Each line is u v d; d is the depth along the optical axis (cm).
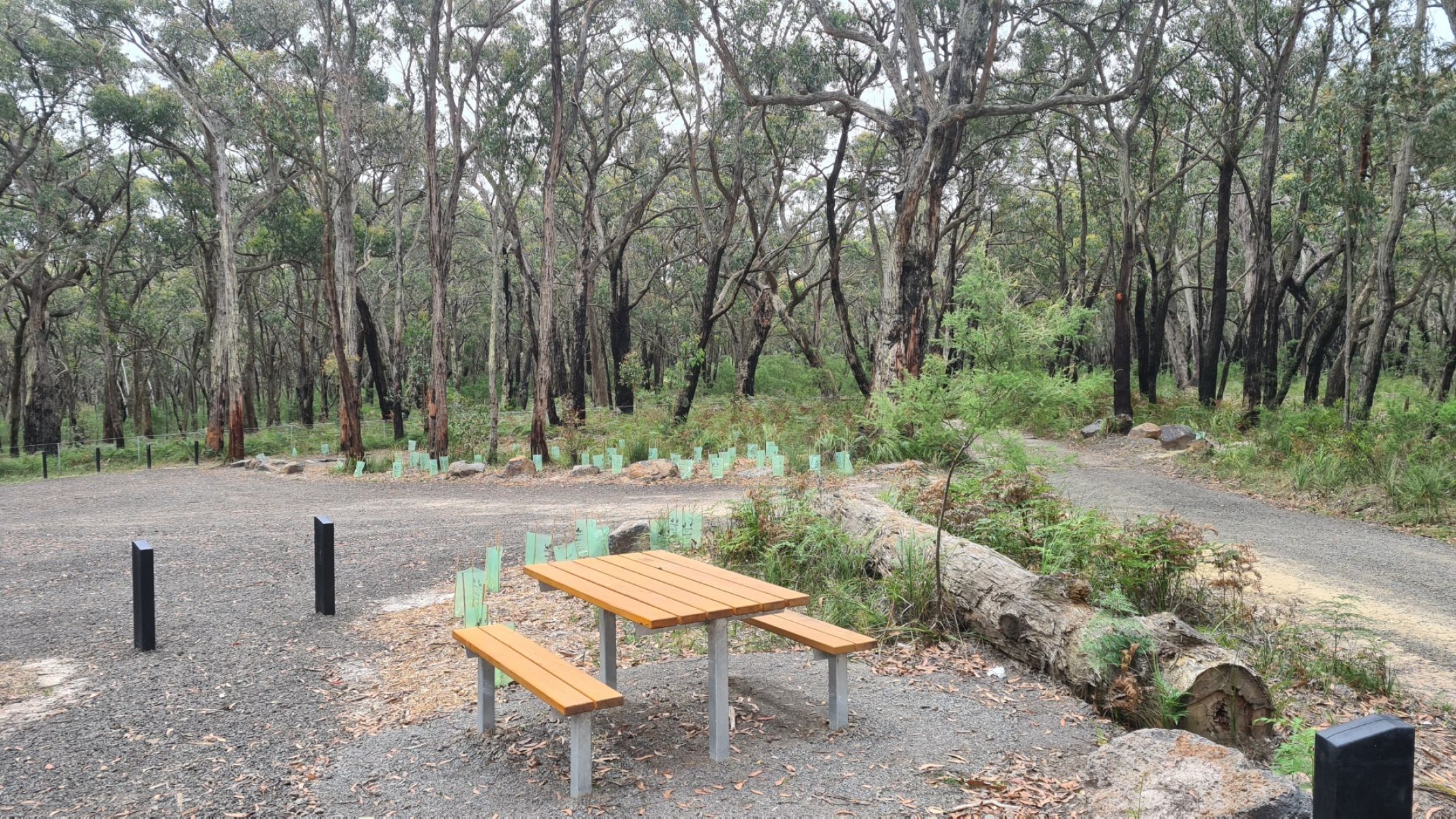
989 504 807
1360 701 511
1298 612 694
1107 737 440
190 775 439
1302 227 2422
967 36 1889
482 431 2641
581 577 499
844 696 452
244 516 1458
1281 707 475
